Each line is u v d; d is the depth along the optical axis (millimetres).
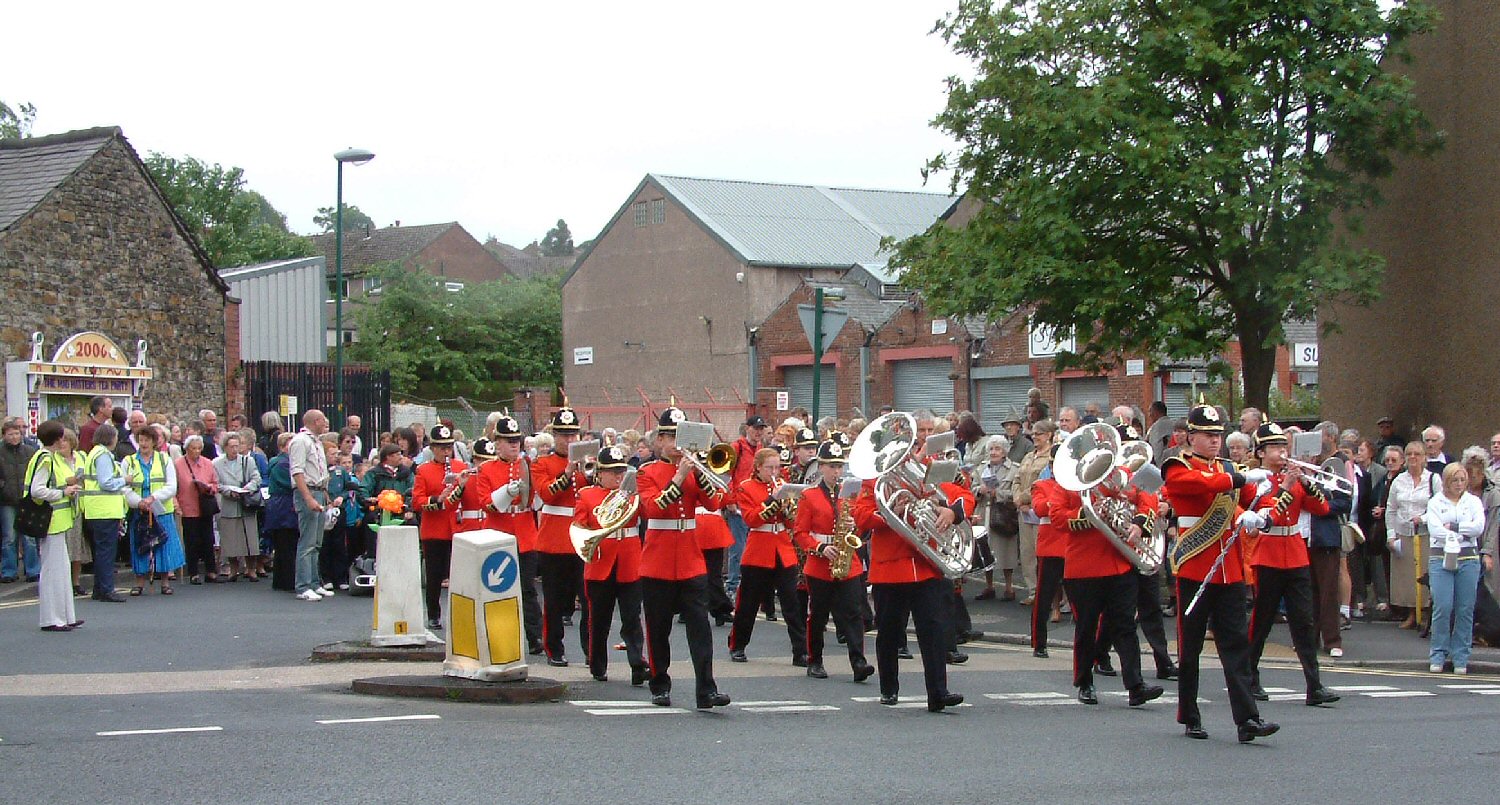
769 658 15070
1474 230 21797
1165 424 17547
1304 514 15609
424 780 8156
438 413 46812
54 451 15461
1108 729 10570
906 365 40188
